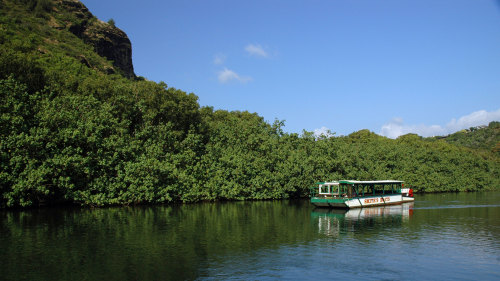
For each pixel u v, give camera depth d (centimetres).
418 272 1714
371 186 5769
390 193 5559
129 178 4250
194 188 4925
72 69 6819
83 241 2245
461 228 2950
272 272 1681
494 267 1805
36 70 4809
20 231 2545
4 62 4425
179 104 5809
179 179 4738
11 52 4675
